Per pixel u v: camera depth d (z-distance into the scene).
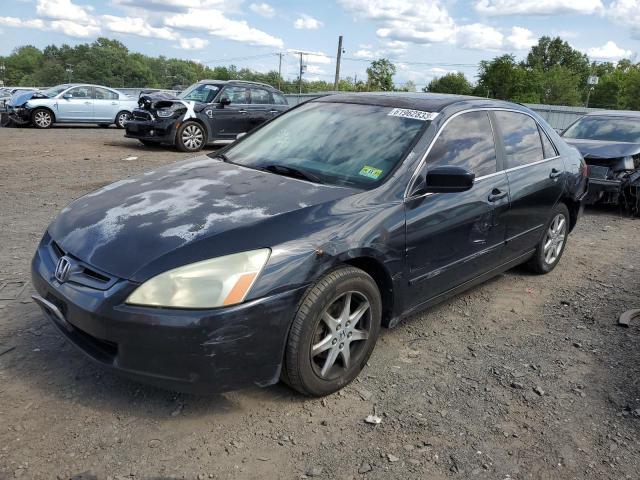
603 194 8.48
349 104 4.38
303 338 2.93
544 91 95.50
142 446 2.71
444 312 4.52
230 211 3.07
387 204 3.39
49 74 134.38
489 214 4.18
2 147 13.00
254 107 14.48
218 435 2.82
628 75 95.69
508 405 3.24
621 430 3.06
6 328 3.73
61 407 2.95
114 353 2.79
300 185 3.48
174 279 2.65
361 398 3.22
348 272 3.11
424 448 2.83
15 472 2.49
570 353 3.92
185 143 13.56
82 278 2.84
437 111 4.02
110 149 13.59
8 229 6.04
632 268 5.92
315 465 2.66
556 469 2.74
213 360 2.68
